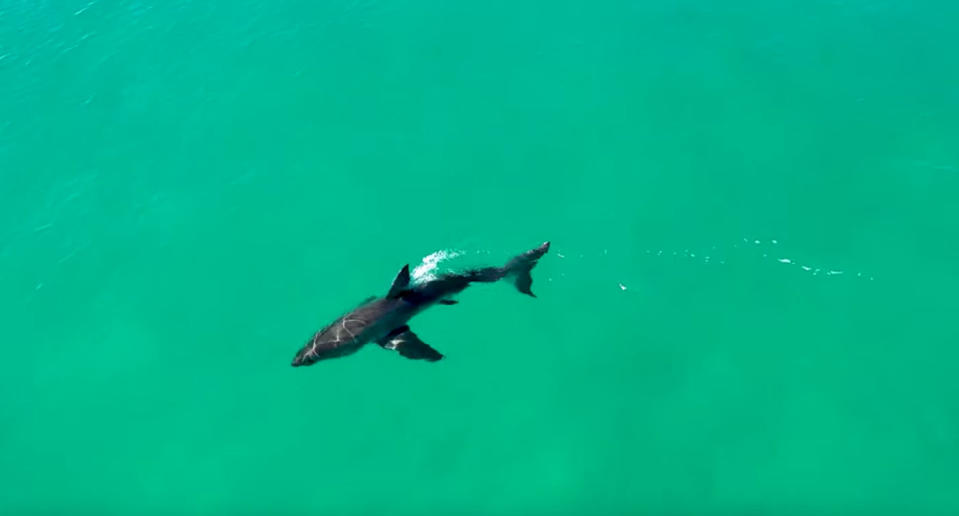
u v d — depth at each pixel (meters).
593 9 39.12
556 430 23.12
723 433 22.52
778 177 29.89
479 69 36.09
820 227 27.84
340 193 30.92
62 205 31.20
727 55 35.56
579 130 32.78
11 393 25.09
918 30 35.75
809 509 20.66
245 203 30.78
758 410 22.94
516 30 38.25
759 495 21.14
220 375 25.14
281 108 34.88
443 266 27.80
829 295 25.61
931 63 33.88
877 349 23.92
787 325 24.95
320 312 26.48
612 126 32.81
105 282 28.19
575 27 38.09
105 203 31.17
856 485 21.06
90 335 26.56
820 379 23.39
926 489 20.75
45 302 27.73
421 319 25.88
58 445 23.69
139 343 26.19
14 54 39.00
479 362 24.94
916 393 22.73
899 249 26.72
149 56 38.28
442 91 35.12
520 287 25.94
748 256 27.17
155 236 29.70
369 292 27.02
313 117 34.31
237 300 27.22
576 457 22.48
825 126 31.67
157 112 35.12
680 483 21.62
